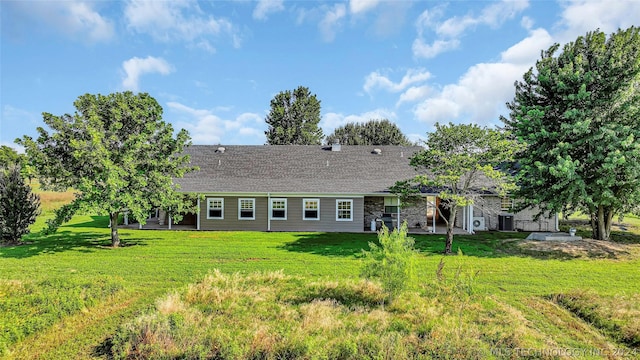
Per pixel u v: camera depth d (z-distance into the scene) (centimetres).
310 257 1486
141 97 1725
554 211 1777
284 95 5534
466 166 1512
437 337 678
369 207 2452
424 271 1264
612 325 784
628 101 1611
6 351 638
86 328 763
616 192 1714
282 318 808
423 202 2411
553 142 1756
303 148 2839
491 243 1814
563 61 1822
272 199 2336
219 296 928
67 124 1553
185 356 601
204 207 2341
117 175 1500
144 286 1066
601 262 1439
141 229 2283
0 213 1692
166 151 1752
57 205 3425
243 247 1694
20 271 1223
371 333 715
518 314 856
